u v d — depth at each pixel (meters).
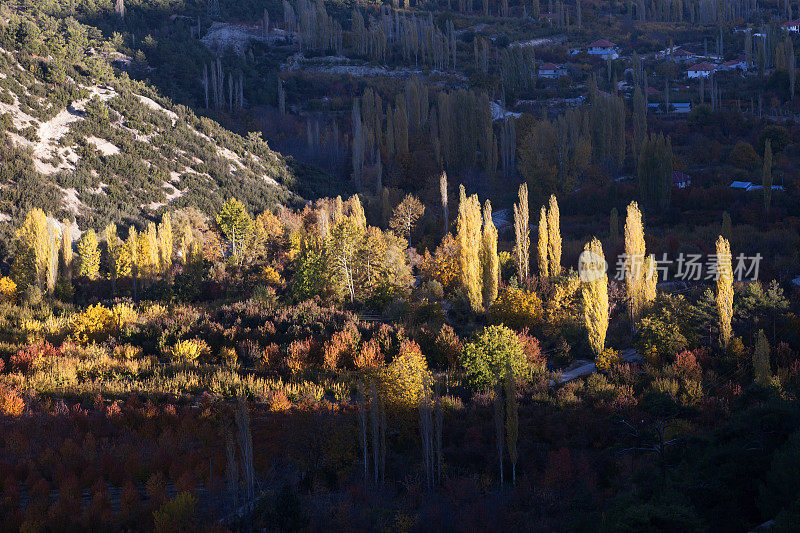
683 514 19.44
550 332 53.00
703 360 45.62
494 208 102.31
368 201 102.50
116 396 36.66
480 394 39.78
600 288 47.72
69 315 53.66
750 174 96.31
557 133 111.19
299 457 29.98
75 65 101.44
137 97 104.56
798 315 49.62
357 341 46.91
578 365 48.56
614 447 33.53
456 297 60.00
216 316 53.38
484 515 25.25
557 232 63.62
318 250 65.88
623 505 22.81
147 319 52.03
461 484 28.14
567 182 100.94
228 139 107.50
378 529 24.14
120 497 23.80
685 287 63.59
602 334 48.12
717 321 48.31
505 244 79.38
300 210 93.69
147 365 42.47
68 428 30.86
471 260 56.62
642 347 47.44
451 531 24.45
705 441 27.16
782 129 107.25
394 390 35.72
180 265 69.06
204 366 42.84
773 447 23.31
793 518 17.44
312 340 45.81
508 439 30.19
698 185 95.00
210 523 22.47
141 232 71.25
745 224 79.00
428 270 66.88
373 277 60.97
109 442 29.95
